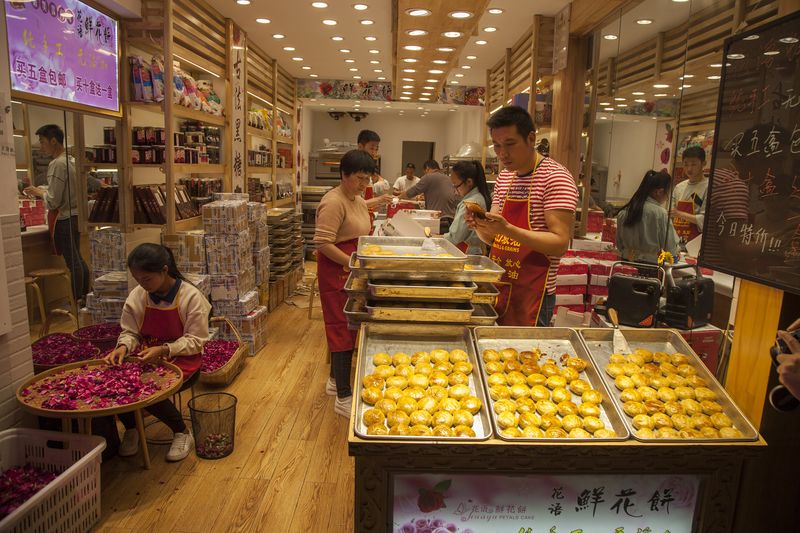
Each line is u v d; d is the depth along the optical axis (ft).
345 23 17.67
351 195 10.42
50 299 11.05
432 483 4.90
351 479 8.66
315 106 35.29
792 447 5.75
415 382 5.64
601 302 10.92
